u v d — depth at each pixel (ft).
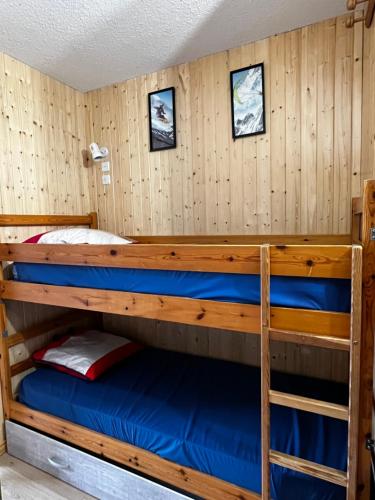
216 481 4.42
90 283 5.32
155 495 4.80
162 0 5.51
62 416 5.95
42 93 7.82
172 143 7.83
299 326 3.70
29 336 7.20
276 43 6.58
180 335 8.18
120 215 8.80
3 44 6.60
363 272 3.37
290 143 6.61
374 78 5.16
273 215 6.89
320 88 6.28
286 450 4.25
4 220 6.67
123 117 8.49
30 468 6.13
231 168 7.24
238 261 4.02
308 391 5.87
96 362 6.73
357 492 3.66
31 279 6.08
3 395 6.63
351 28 5.95
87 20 5.96
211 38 6.63
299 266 3.63
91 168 9.13
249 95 6.89
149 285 4.76
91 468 5.40
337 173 6.27
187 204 7.82
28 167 7.47
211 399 5.65
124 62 7.47
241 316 4.09
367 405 3.54
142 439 5.03
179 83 7.65
